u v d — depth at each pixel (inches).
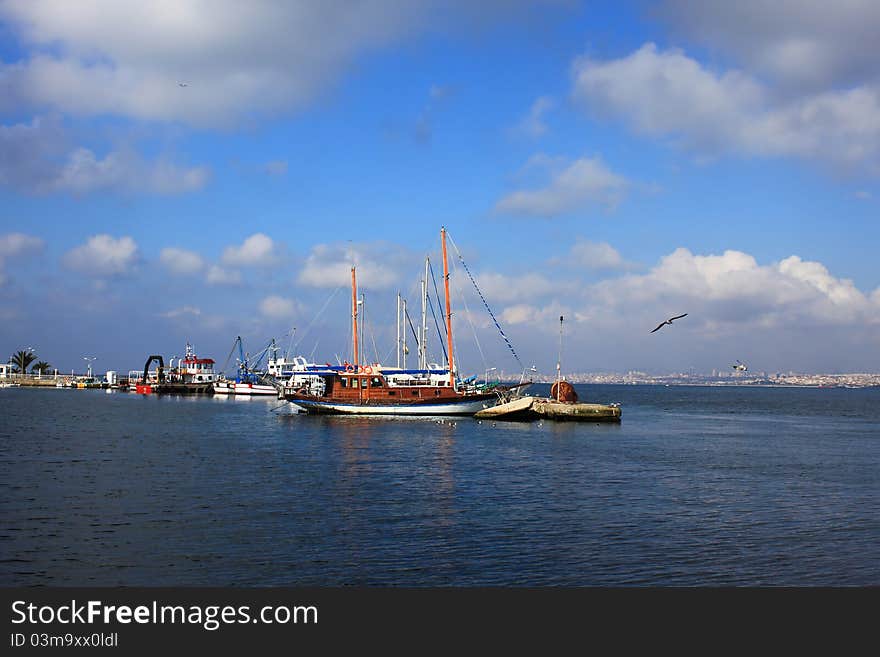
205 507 1395.2
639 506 1454.2
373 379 4072.3
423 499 1507.1
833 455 2458.2
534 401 4045.3
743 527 1270.9
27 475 1758.1
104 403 5861.2
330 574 999.0
